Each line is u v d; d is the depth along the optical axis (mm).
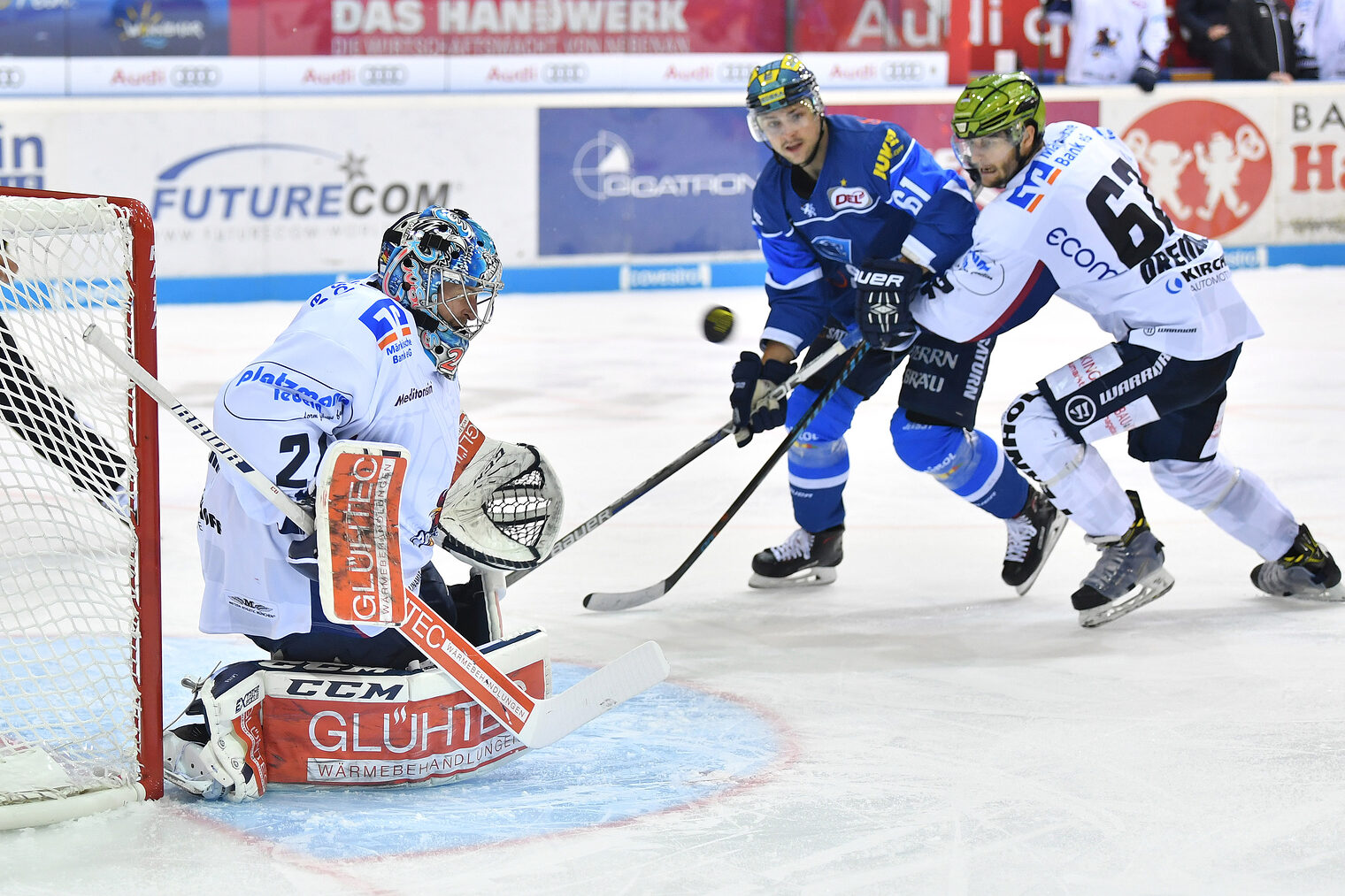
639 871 5652
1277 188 31031
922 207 9609
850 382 10297
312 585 6504
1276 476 13766
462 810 6316
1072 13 30328
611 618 9742
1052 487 9273
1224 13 31016
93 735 6598
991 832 6055
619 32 28734
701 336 23938
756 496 13578
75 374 6285
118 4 26500
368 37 27594
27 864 5691
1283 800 6395
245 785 6328
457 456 7059
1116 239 8828
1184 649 8891
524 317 26016
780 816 6250
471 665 6535
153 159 26547
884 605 10094
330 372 6230
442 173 28031
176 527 12117
